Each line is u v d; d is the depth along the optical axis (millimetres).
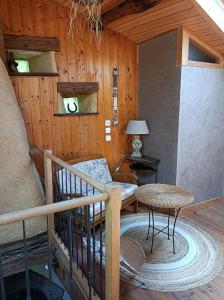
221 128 3674
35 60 3307
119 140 3883
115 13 2934
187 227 3035
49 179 2605
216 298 1958
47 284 1864
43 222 2592
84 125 3500
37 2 2918
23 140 2621
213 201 3783
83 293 1947
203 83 3326
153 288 2053
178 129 3232
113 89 3668
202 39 3146
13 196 2490
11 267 2461
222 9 2643
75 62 3279
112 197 1396
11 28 2816
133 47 3766
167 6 2691
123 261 2217
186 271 2256
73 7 2984
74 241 2408
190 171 3465
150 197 2473
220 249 2586
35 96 3078
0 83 2467
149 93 3684
